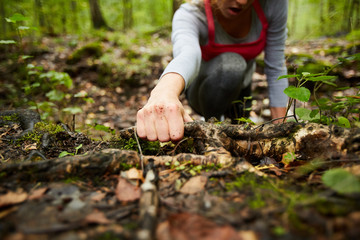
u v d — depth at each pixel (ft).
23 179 2.65
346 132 2.89
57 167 2.75
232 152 3.43
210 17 5.84
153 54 17.01
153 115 3.52
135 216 2.09
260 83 13.07
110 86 14.51
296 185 2.49
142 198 2.20
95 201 2.32
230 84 6.43
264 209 2.08
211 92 6.72
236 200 2.26
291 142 3.18
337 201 2.02
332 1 15.52
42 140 4.27
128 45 18.69
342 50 13.67
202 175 2.71
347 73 10.92
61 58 16.19
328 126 3.07
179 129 3.42
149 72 15.26
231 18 5.50
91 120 10.59
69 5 25.61
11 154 3.87
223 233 1.81
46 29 25.31
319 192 2.29
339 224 1.76
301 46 16.38
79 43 18.95
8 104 10.70
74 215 2.09
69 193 2.45
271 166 3.07
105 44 18.93
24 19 6.05
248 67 7.34
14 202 2.27
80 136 4.64
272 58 6.19
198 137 3.56
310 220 1.86
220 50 6.37
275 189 2.41
